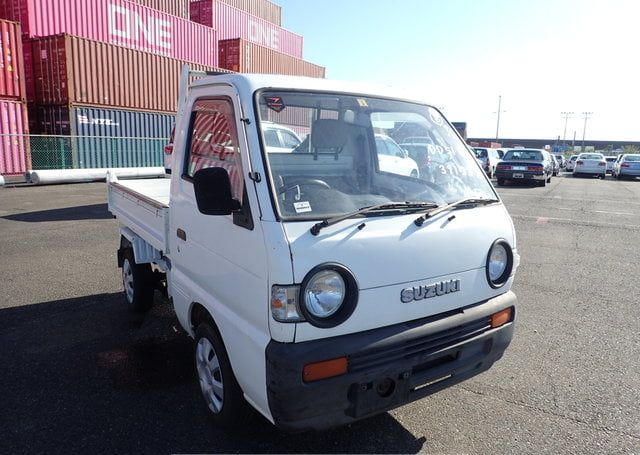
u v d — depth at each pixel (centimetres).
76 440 302
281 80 302
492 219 314
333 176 296
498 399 357
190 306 339
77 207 1212
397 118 342
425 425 324
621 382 384
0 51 1600
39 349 427
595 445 304
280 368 235
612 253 831
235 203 264
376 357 254
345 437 309
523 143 10525
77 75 1733
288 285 234
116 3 1972
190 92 352
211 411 320
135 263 485
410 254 265
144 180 602
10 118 1639
